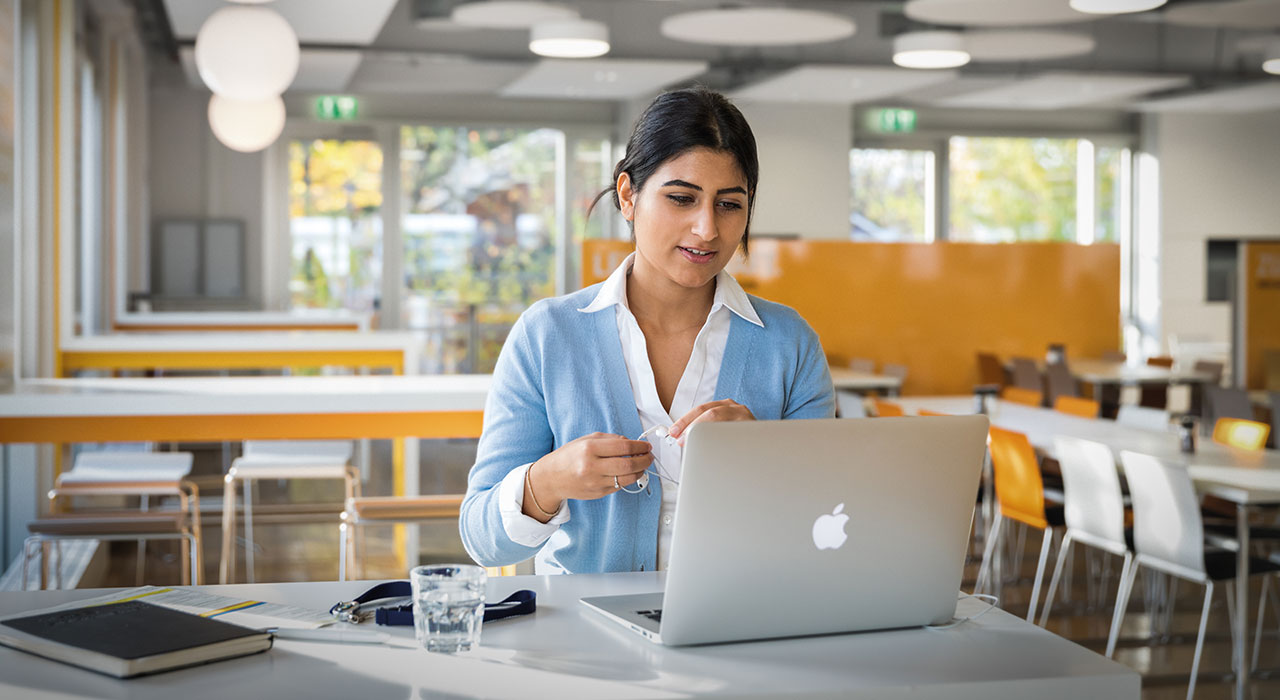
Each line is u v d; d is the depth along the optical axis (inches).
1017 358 350.6
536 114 510.6
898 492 57.5
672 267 71.1
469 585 55.4
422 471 353.4
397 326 503.8
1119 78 441.7
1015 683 52.1
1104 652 178.9
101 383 160.4
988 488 232.1
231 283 480.7
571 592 67.0
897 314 380.8
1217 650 180.4
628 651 55.7
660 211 70.0
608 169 520.7
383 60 433.1
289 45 206.8
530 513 66.8
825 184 529.0
